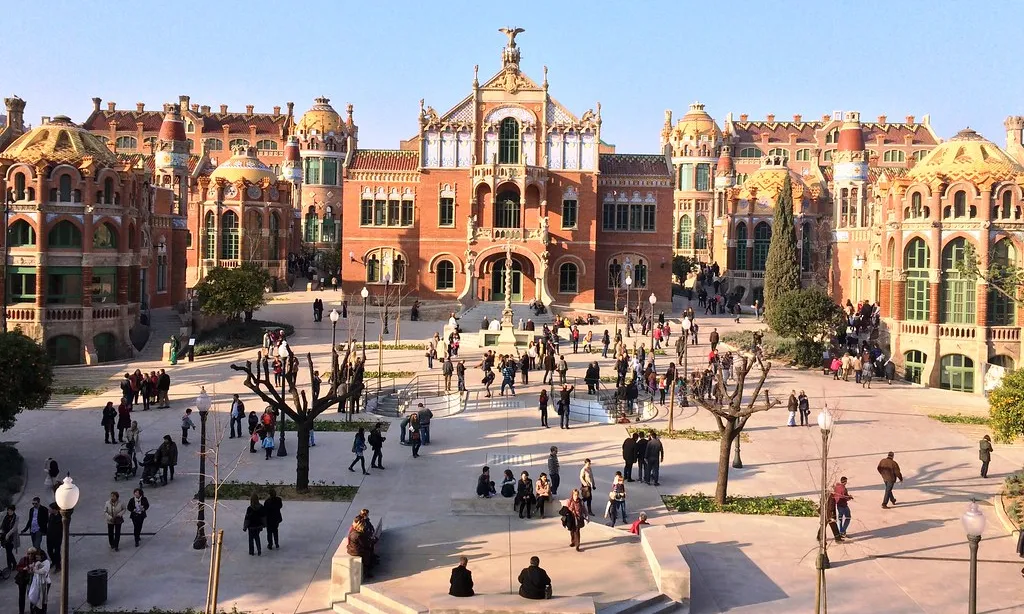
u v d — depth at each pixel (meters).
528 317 80.44
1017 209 61.06
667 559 25.44
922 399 54.94
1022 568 27.69
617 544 28.55
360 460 37.38
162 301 86.56
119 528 28.11
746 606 24.84
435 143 88.12
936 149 66.44
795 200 111.25
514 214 88.38
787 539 30.08
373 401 50.12
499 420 46.12
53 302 63.97
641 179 91.25
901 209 65.12
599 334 74.06
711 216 142.25
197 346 67.75
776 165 114.88
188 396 51.75
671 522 31.53
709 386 52.09
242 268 75.94
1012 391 36.34
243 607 24.36
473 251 86.06
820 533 23.77
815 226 112.19
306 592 25.36
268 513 28.11
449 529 29.92
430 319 85.06
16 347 38.12
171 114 90.06
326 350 66.31
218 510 31.94
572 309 84.50
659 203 91.50
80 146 65.88
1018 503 33.00
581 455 39.69
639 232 91.50
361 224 89.69
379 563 26.66
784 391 55.81
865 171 87.31
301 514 31.67
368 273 89.94
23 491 34.31
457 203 88.12
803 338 65.56
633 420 46.81
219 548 22.69
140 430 43.38
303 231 136.50
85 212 64.31
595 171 88.19
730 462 39.06
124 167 68.06
